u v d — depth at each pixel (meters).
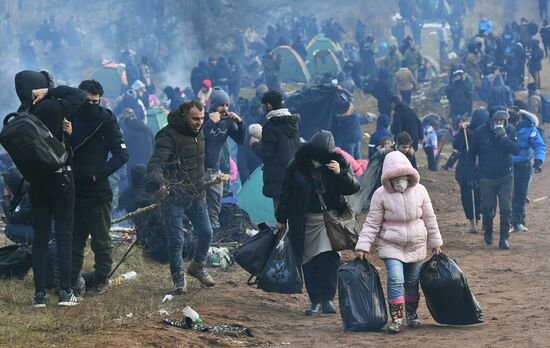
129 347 22.98
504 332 25.94
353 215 29.45
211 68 98.75
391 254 27.08
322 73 128.25
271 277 29.53
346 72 119.88
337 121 70.81
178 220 31.89
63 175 27.86
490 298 32.62
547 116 96.31
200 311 28.89
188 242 37.81
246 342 25.28
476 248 45.94
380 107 93.44
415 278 27.52
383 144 48.44
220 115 38.53
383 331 27.12
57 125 27.81
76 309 27.86
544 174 73.81
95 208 30.27
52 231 33.47
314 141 29.28
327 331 27.12
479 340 24.94
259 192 47.97
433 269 27.25
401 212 27.08
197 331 25.89
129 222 42.44
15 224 35.22
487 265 40.72
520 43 116.56
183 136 31.66
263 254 30.16
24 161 26.92
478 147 45.59
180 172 31.58
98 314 27.09
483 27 156.00
